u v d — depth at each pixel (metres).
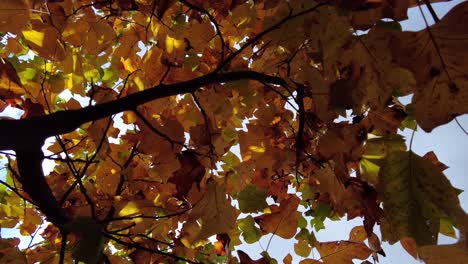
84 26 1.01
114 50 1.24
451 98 0.59
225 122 1.29
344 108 0.74
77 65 1.08
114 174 1.30
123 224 1.10
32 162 0.88
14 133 0.77
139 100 0.90
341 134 0.94
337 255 1.06
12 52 1.16
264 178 1.21
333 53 0.71
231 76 0.96
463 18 0.56
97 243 0.72
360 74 0.70
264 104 1.20
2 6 0.83
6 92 0.95
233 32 1.20
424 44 0.59
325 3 0.69
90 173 1.34
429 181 0.60
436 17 0.59
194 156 0.98
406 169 0.61
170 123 1.00
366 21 0.67
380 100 0.70
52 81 1.17
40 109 1.05
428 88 0.60
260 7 1.12
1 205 1.32
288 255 1.16
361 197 0.99
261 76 0.97
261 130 1.19
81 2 1.02
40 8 0.86
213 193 0.92
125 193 1.33
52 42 0.94
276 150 1.17
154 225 1.15
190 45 1.13
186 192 0.98
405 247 0.78
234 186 1.21
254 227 1.19
